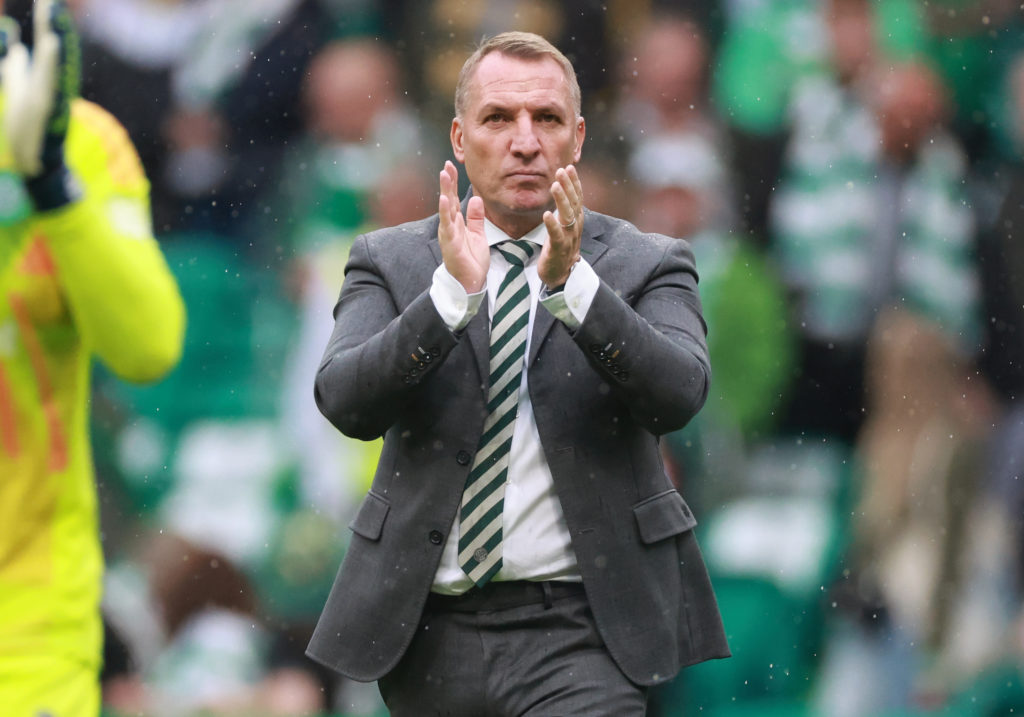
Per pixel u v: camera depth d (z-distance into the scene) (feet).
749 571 87.56
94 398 94.07
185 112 103.35
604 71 103.40
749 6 104.06
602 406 40.65
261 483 90.99
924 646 88.58
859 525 90.79
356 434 40.65
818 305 96.78
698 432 89.15
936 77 104.06
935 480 92.12
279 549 88.22
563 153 41.11
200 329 96.73
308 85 102.32
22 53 39.88
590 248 42.16
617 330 38.32
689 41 103.35
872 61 102.58
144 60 104.22
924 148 100.12
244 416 94.17
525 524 40.50
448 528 40.29
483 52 41.57
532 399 40.52
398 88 102.01
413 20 103.04
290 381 94.43
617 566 40.27
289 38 102.58
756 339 94.73
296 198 100.58
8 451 40.75
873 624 88.12
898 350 95.55
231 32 103.50
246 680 85.30
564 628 40.68
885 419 94.43
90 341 41.68
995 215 101.04
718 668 84.28
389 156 100.48
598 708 39.81
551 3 103.86
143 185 43.42
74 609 41.39
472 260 38.78
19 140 38.78
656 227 98.68
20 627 40.55
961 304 98.58
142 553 90.12
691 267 42.63
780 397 94.94
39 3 38.58
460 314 38.58
